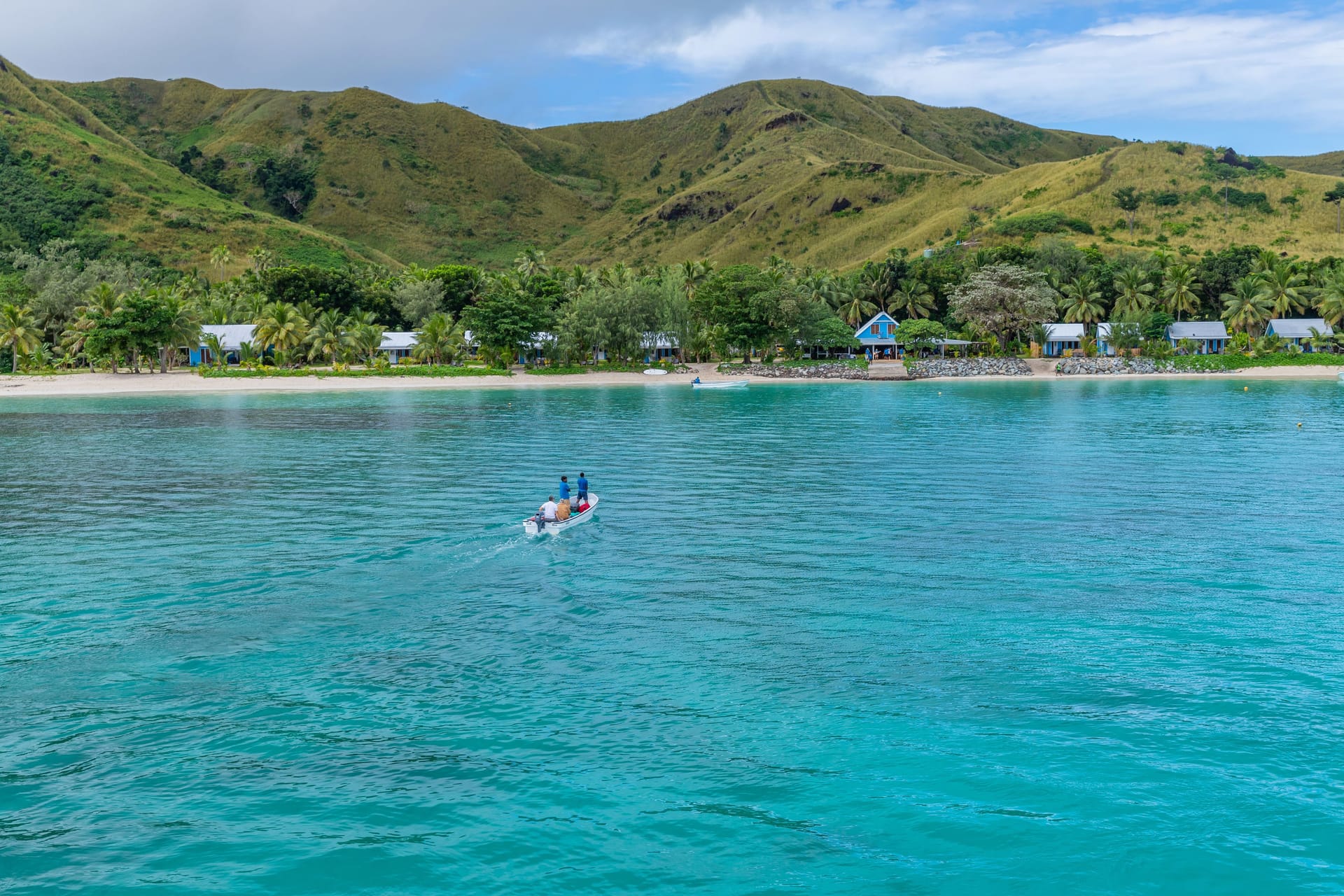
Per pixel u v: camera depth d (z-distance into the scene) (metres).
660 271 191.12
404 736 17.34
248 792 15.39
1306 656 20.81
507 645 22.12
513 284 168.38
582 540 33.12
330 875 13.20
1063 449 58.41
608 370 142.25
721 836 14.08
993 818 14.44
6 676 20.30
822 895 12.70
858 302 174.00
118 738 17.34
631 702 18.72
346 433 71.75
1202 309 172.75
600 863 13.42
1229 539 32.69
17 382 126.75
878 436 67.19
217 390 122.56
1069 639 22.12
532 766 16.17
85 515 38.66
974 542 32.53
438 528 35.12
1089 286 165.38
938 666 20.45
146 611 24.89
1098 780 15.48
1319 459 52.59
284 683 19.86
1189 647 21.52
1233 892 12.65
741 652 21.44
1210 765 15.90
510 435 69.88
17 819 14.64
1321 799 14.79
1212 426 71.62
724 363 150.62
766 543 32.53
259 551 31.69
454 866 13.37
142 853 13.74
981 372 141.50
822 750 16.66
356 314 162.00
